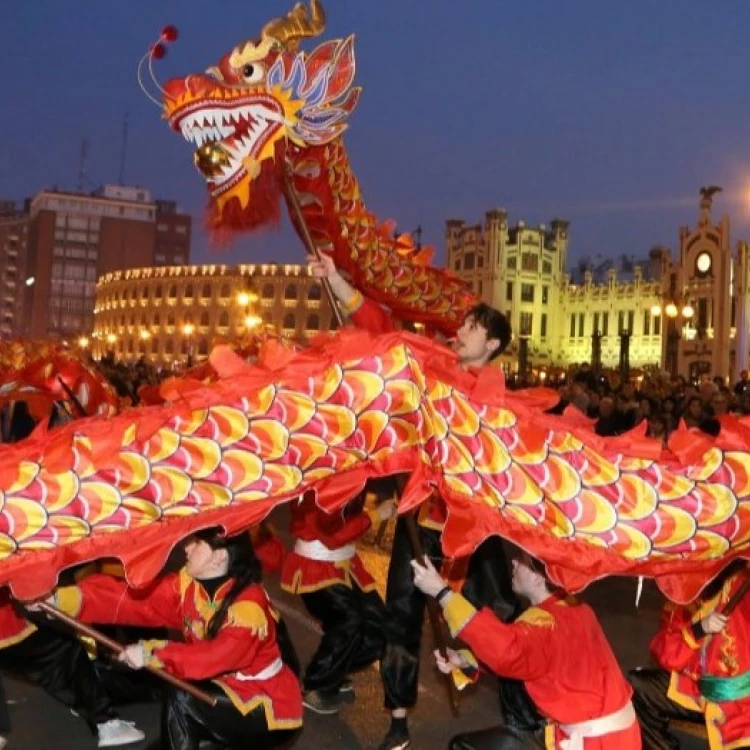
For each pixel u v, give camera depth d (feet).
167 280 303.89
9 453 12.50
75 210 404.98
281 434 12.86
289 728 13.70
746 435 13.05
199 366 21.45
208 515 12.67
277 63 16.87
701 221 202.49
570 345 257.96
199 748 13.56
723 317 197.26
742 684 14.11
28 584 12.21
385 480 18.37
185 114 16.61
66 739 17.54
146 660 12.69
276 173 16.89
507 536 12.78
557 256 262.88
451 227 270.87
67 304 402.52
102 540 12.43
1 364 22.91
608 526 12.72
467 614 12.20
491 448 12.99
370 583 18.99
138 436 12.60
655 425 38.09
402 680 16.57
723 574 14.07
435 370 13.16
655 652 15.12
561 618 12.64
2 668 16.08
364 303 17.47
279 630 15.64
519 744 13.44
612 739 12.44
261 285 281.33
